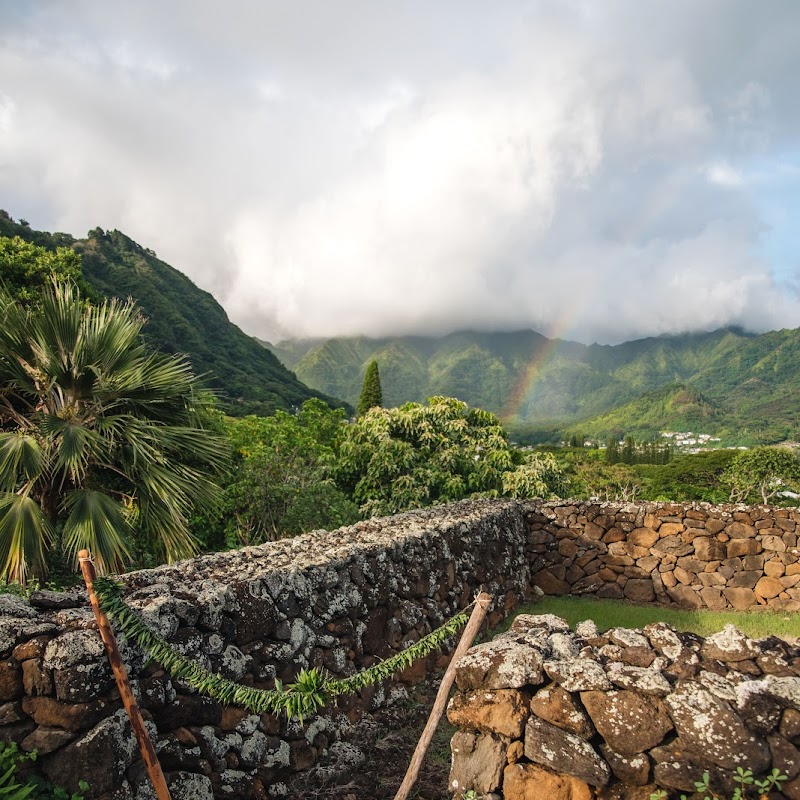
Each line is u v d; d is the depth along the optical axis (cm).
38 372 707
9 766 249
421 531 593
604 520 941
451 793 340
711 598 878
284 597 382
